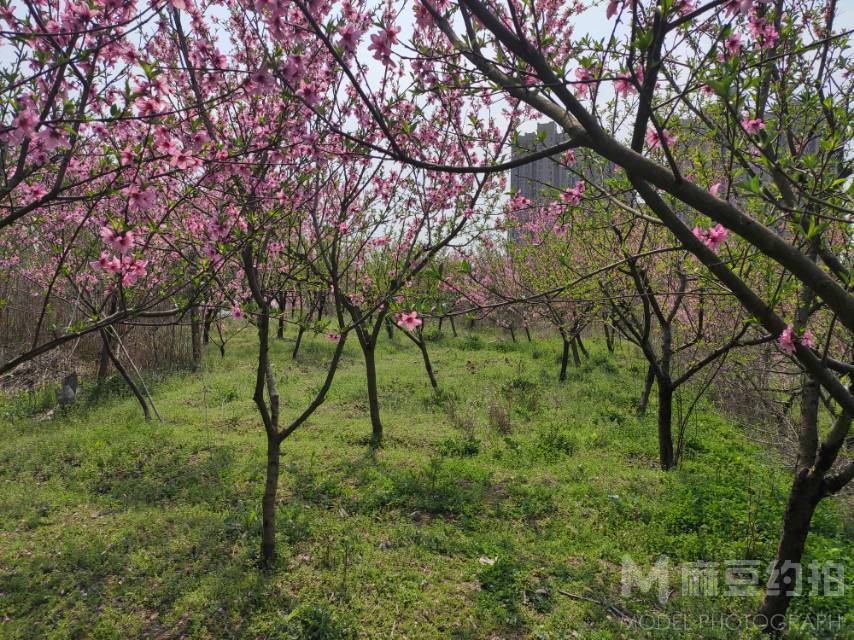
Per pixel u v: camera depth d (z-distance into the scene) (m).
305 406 9.27
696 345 7.32
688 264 5.23
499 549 4.66
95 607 3.88
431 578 4.27
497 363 13.27
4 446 7.06
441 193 5.81
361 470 6.33
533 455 6.98
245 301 4.68
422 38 3.82
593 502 5.56
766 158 2.05
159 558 4.46
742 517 5.04
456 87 2.65
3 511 5.26
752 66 2.28
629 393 10.33
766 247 2.02
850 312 1.97
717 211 2.04
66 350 11.15
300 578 4.21
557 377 11.64
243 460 6.61
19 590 4.02
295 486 5.85
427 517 5.32
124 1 2.43
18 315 11.62
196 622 3.69
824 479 3.60
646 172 2.05
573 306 7.14
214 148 3.50
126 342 11.20
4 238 7.45
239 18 4.20
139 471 6.37
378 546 4.69
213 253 3.76
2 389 9.71
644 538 4.87
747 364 6.57
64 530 4.90
